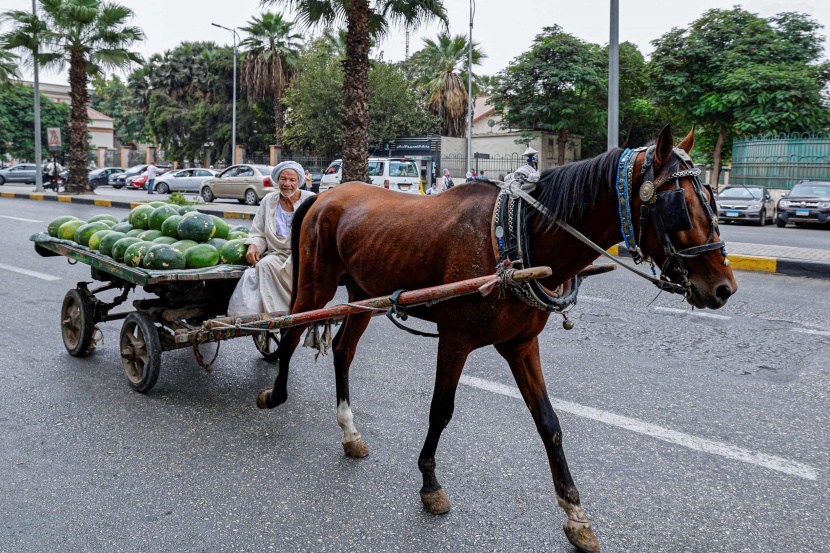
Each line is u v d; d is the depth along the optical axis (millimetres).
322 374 5758
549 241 3145
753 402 5047
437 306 3398
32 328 7168
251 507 3561
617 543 3217
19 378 5582
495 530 3332
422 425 4633
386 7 17438
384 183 24984
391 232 3715
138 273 4895
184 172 34125
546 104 34844
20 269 10594
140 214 5766
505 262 3021
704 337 6875
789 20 29625
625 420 4688
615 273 10680
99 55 27453
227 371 5844
